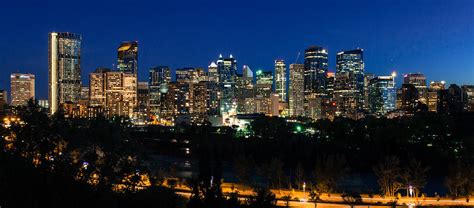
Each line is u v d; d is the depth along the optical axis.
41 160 76.25
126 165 81.88
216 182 58.62
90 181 83.88
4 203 66.12
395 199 170.25
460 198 178.62
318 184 178.62
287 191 188.25
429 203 167.50
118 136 84.38
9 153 75.88
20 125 81.00
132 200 82.69
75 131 82.44
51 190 68.81
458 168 188.62
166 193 86.94
